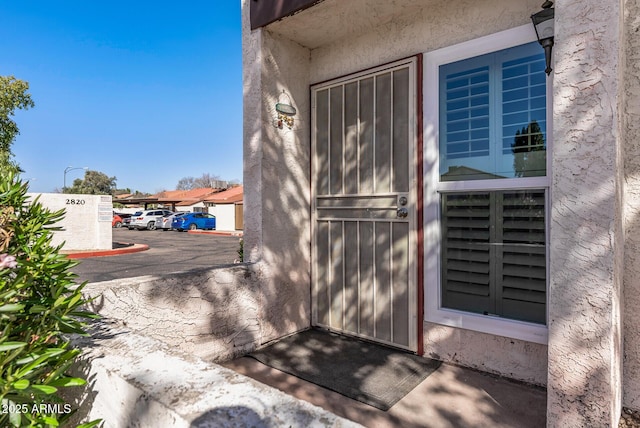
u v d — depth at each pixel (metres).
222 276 3.07
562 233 1.89
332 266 3.71
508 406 2.34
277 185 3.57
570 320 1.86
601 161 1.78
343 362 3.02
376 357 3.10
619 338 2.03
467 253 2.92
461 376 2.75
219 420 1.05
